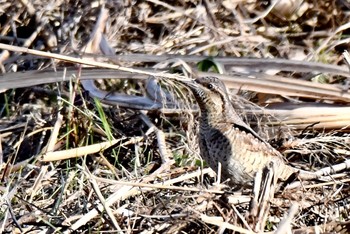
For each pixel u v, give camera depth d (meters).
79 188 9.87
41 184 10.31
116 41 13.57
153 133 11.59
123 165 11.34
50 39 13.39
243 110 11.69
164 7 13.86
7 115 12.68
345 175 10.18
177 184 10.19
